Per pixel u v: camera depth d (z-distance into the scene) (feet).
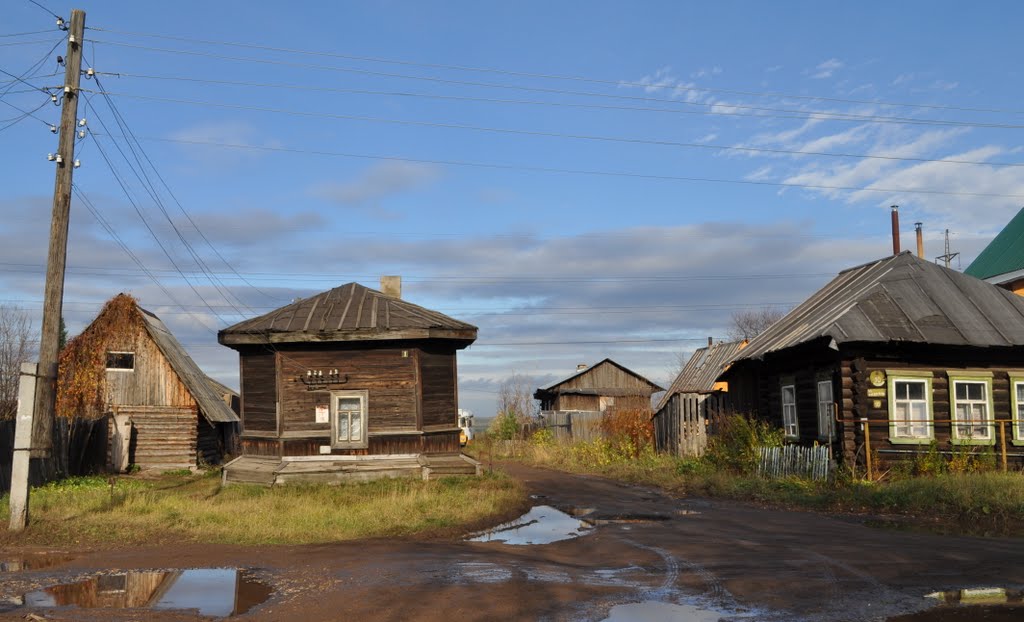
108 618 26.37
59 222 54.08
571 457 115.75
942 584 29.35
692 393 102.06
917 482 54.75
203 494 64.44
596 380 199.31
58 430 78.38
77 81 55.52
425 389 75.72
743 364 90.27
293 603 27.89
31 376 46.65
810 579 30.32
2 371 155.22
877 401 67.21
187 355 112.47
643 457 99.66
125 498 56.70
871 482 60.13
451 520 48.26
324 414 74.54
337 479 71.72
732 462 77.10
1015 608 25.99
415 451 74.23
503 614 25.76
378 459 73.61
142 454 94.58
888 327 67.46
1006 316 71.36
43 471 74.08
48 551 39.96
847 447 66.59
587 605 26.84
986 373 69.05
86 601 28.91
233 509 51.65
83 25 55.98
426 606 26.81
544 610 26.22
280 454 74.23
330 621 25.40
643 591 28.78
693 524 47.32
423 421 75.00
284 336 74.28
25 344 159.94
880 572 31.42
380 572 32.55
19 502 45.16
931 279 75.00
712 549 37.47
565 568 33.22
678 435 101.60
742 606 26.61
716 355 134.92
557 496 67.36
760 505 58.03
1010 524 44.55
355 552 37.96
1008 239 120.37
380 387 74.90
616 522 49.67
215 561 36.45
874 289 72.64
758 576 31.01
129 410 94.99
